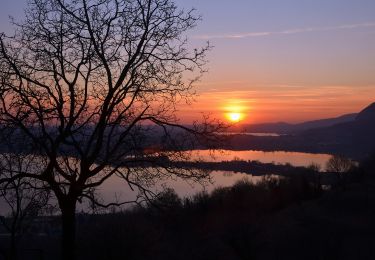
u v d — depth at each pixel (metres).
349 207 58.69
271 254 39.25
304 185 68.00
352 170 84.19
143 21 9.81
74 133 9.42
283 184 66.12
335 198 62.59
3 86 9.28
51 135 9.59
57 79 9.40
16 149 9.48
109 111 9.58
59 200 9.50
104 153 9.90
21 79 9.44
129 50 9.93
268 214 54.59
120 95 9.77
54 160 9.15
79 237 26.94
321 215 54.19
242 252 39.06
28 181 9.80
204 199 45.91
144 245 28.41
